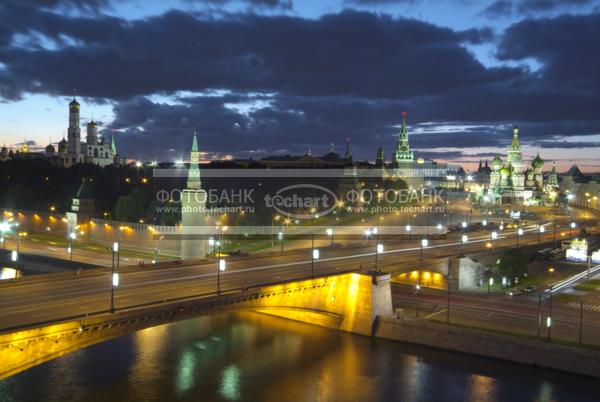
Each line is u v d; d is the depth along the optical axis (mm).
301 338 124562
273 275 121250
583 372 102562
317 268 132875
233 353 113625
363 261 145750
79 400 88750
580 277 175500
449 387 98188
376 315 126438
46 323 72375
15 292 94500
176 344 118562
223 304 95688
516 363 109125
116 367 103875
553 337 111812
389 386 98500
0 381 95438
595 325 120188
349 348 117875
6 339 67562
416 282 166750
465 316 128000
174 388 95000
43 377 98000
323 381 100062
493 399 93750
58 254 188625
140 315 82188
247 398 92375
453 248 179125
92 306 85875
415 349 117875
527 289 156625
